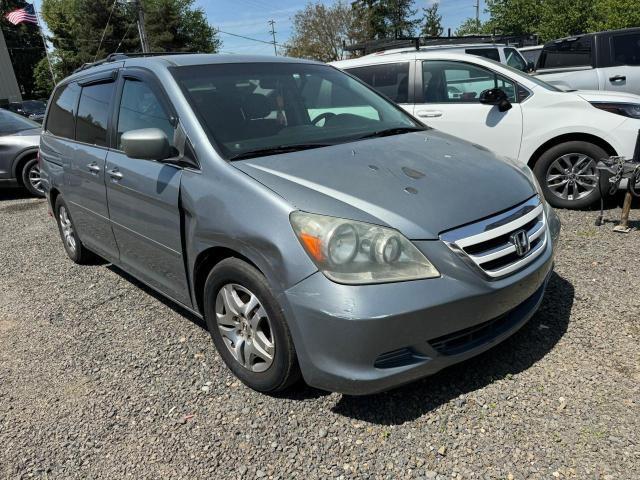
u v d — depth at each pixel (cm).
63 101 461
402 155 289
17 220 713
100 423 265
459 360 241
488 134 548
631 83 778
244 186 253
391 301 217
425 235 228
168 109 306
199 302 303
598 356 279
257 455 234
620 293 343
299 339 233
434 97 580
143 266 350
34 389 299
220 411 264
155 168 306
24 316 396
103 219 382
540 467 213
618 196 552
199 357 314
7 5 5453
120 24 4400
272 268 235
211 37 4962
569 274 376
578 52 839
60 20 4900
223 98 310
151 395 283
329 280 221
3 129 866
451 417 244
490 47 959
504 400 252
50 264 511
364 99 381
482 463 218
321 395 268
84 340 350
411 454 226
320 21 3988
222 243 257
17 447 254
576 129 505
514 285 243
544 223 281
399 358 229
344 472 221
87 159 387
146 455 241
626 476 205
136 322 368
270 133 304
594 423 233
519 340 298
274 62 364
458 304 227
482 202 251
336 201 236
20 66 5553
